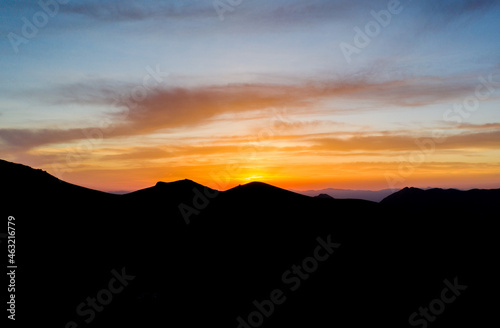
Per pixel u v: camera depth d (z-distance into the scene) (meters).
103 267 32.78
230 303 30.97
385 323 29.92
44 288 26.98
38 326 22.38
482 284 38.44
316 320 29.33
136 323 25.53
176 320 26.97
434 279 39.06
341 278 37.34
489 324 30.73
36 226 36.62
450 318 31.50
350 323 29.42
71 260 32.19
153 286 31.73
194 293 31.94
